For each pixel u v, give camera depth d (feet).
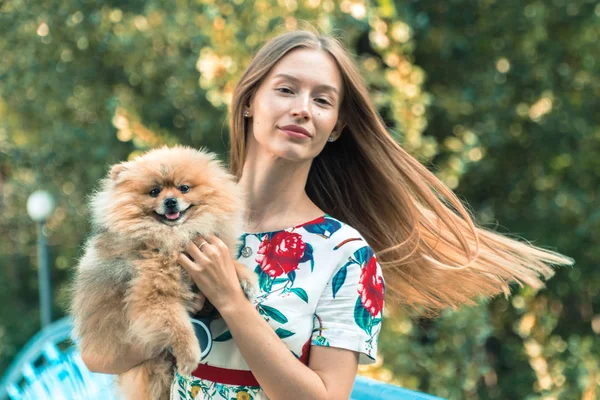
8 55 35.96
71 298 10.16
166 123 33.42
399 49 31.48
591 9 37.35
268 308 9.08
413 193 11.79
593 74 37.27
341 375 9.00
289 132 9.51
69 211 38.78
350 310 9.18
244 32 29.04
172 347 9.08
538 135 38.17
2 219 45.85
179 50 32.65
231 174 10.86
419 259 11.75
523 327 36.32
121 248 9.71
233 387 9.12
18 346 44.55
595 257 36.76
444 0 37.50
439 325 29.66
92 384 14.93
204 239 9.43
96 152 34.68
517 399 36.65
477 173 38.01
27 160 41.04
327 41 10.12
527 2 36.96
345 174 11.46
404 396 13.24
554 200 36.73
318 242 9.44
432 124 37.04
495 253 12.29
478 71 37.52
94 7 33.81
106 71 35.27
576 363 32.24
